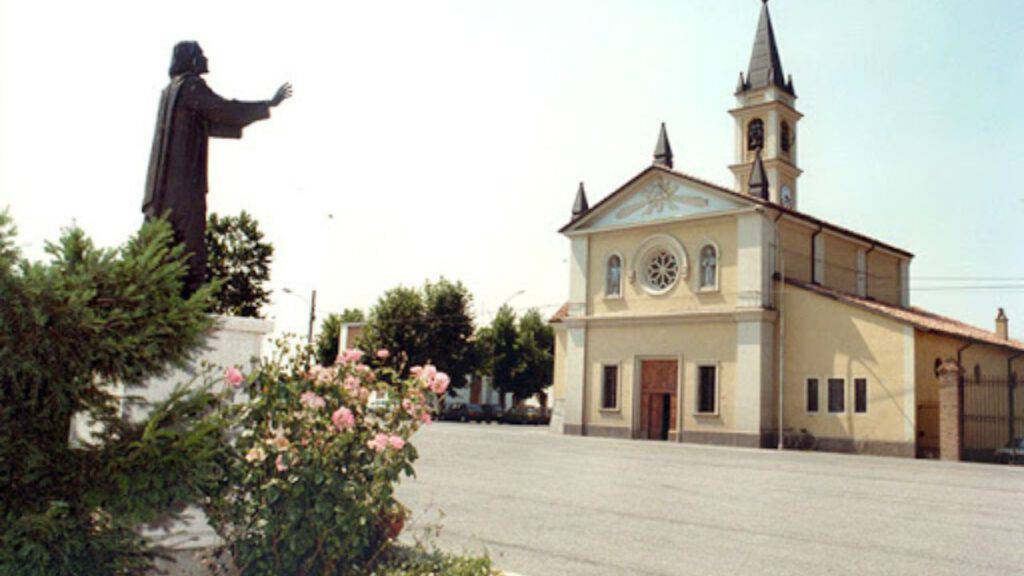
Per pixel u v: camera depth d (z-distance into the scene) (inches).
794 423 1257.4
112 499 191.8
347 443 238.8
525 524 417.1
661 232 1430.9
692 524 438.0
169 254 220.5
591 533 397.7
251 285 1400.1
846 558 357.1
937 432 1148.5
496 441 1152.8
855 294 1555.1
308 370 251.8
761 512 494.9
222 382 269.4
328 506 225.6
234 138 300.7
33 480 188.2
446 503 485.1
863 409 1191.6
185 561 248.1
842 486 666.2
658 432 1405.0
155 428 197.5
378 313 2298.2
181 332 207.9
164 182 281.4
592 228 1523.1
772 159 1633.9
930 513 514.3
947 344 1235.9
